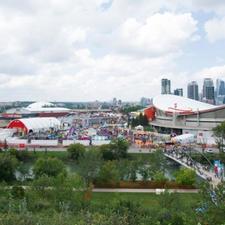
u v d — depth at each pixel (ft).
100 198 510.99
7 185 535.19
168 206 410.11
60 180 439.22
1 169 622.13
